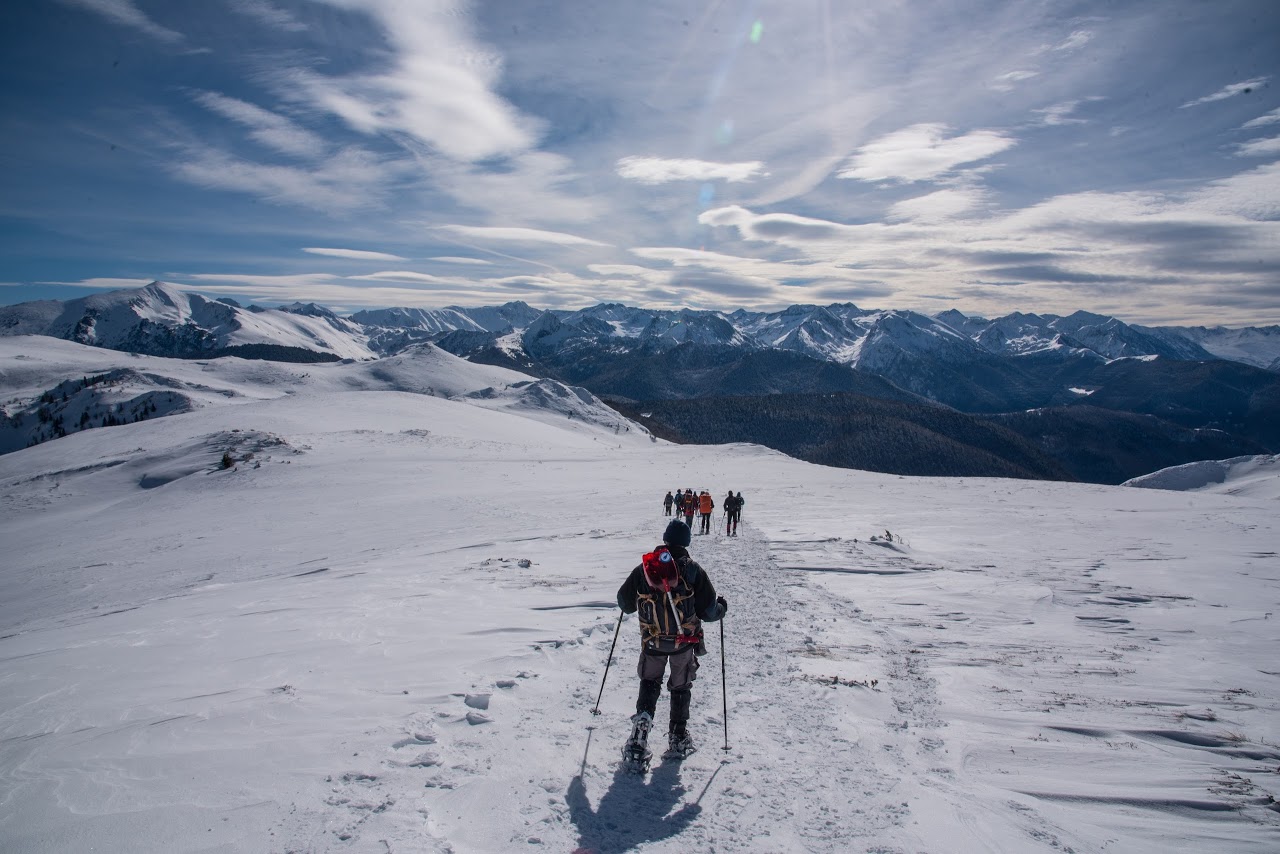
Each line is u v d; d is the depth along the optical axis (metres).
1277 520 21.86
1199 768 4.27
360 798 3.42
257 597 10.45
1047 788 3.96
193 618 8.70
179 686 5.25
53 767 3.71
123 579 19.17
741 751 4.40
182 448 46.97
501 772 3.83
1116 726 4.95
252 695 4.94
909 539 17.38
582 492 34.38
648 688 4.32
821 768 4.16
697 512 22.73
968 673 6.26
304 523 27.14
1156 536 18.09
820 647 7.03
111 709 4.71
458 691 5.04
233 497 35.50
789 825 3.46
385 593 9.57
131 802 3.31
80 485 41.06
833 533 17.81
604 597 8.95
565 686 5.42
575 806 3.55
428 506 29.45
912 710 5.25
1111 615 8.98
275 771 3.68
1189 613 9.12
